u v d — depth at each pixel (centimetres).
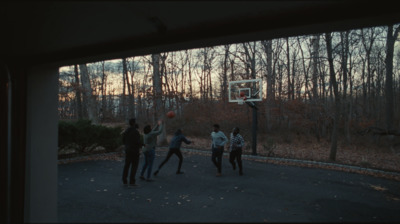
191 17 223
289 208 490
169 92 1744
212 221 423
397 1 191
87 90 1489
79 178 729
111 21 227
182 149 1336
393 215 461
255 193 593
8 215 321
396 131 794
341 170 859
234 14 218
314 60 1700
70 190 611
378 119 1836
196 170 855
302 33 246
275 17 225
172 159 1079
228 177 755
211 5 198
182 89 2239
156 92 1552
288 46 2017
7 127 326
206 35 255
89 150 1129
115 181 698
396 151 1377
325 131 1838
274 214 457
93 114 1495
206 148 1404
